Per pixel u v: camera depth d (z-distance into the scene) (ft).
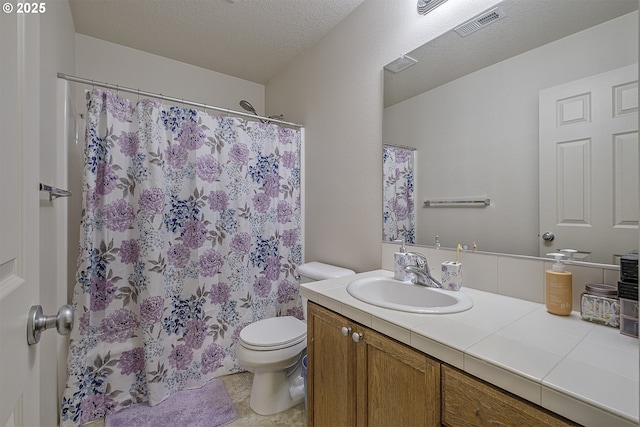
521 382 2.00
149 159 5.61
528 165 3.62
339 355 3.67
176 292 6.03
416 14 4.96
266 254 7.20
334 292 4.03
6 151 1.56
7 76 1.56
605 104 3.03
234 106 9.16
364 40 5.92
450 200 4.47
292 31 6.87
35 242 2.01
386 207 5.48
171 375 5.88
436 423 2.53
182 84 8.32
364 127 5.92
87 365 5.19
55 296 4.78
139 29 6.85
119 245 5.53
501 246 3.87
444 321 2.93
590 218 3.12
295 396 5.64
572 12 3.27
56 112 4.93
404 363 2.82
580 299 3.04
